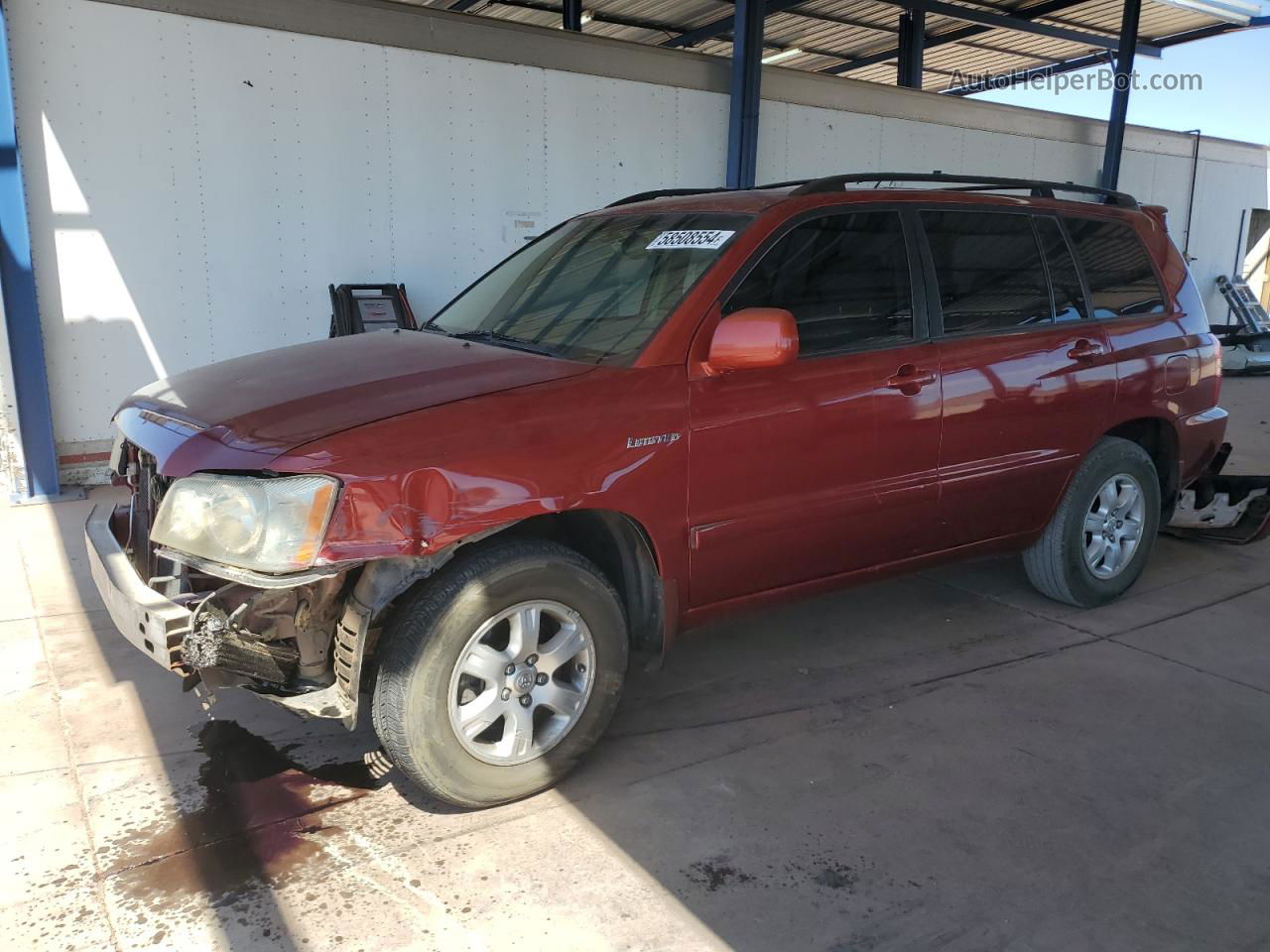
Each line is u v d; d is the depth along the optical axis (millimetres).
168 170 6582
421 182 7547
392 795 2980
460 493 2631
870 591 4820
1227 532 5320
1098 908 2473
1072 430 4176
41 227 6262
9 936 2332
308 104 6980
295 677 2742
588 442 2852
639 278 3438
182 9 6434
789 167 9641
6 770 3084
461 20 7477
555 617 2943
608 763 3182
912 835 2785
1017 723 3455
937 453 3721
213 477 2564
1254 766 3176
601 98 8320
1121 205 4812
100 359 6574
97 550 2953
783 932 2379
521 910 2451
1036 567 4473
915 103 10469
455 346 3350
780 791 3010
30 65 6059
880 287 3617
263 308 7086
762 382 3227
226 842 2725
